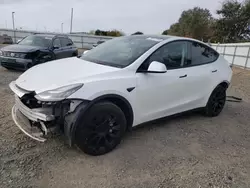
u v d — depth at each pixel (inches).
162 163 113.1
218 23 1384.1
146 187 95.6
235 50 700.7
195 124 165.9
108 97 112.3
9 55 307.0
